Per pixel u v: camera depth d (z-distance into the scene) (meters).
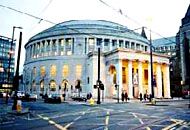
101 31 75.06
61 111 20.20
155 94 61.53
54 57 74.88
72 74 70.94
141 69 58.69
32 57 84.75
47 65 75.94
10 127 10.62
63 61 73.12
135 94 59.94
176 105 29.64
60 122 12.41
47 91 73.56
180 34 92.19
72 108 24.31
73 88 69.62
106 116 15.58
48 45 80.25
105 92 60.41
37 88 77.38
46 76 74.94
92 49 73.88
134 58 57.59
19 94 46.66
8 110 20.06
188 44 88.44
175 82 88.44
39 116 15.84
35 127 10.59
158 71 63.09
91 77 61.97
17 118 14.57
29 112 18.98
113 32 76.25
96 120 13.28
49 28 87.00
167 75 65.44
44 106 28.02
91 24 79.31
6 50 119.81
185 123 11.77
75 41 74.69
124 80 59.38
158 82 62.41
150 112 18.83
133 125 11.13
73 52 74.44
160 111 19.86
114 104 32.88
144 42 83.56
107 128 10.17
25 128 10.29
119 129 9.88
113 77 60.06
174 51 111.75
